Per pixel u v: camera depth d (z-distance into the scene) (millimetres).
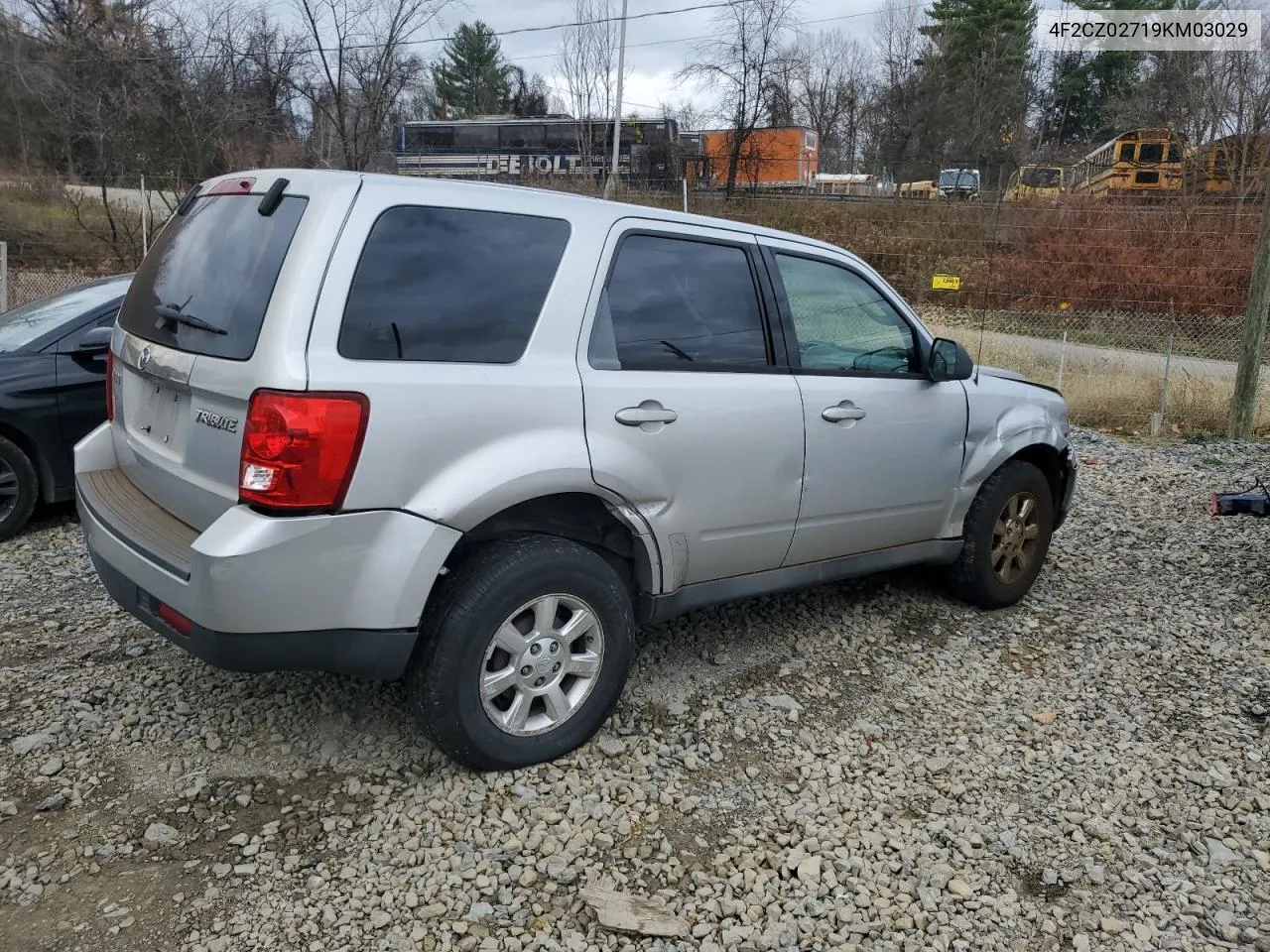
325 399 2594
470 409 2842
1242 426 10102
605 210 3299
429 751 3281
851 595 4945
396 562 2742
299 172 2902
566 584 3111
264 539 2566
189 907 2518
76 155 24141
